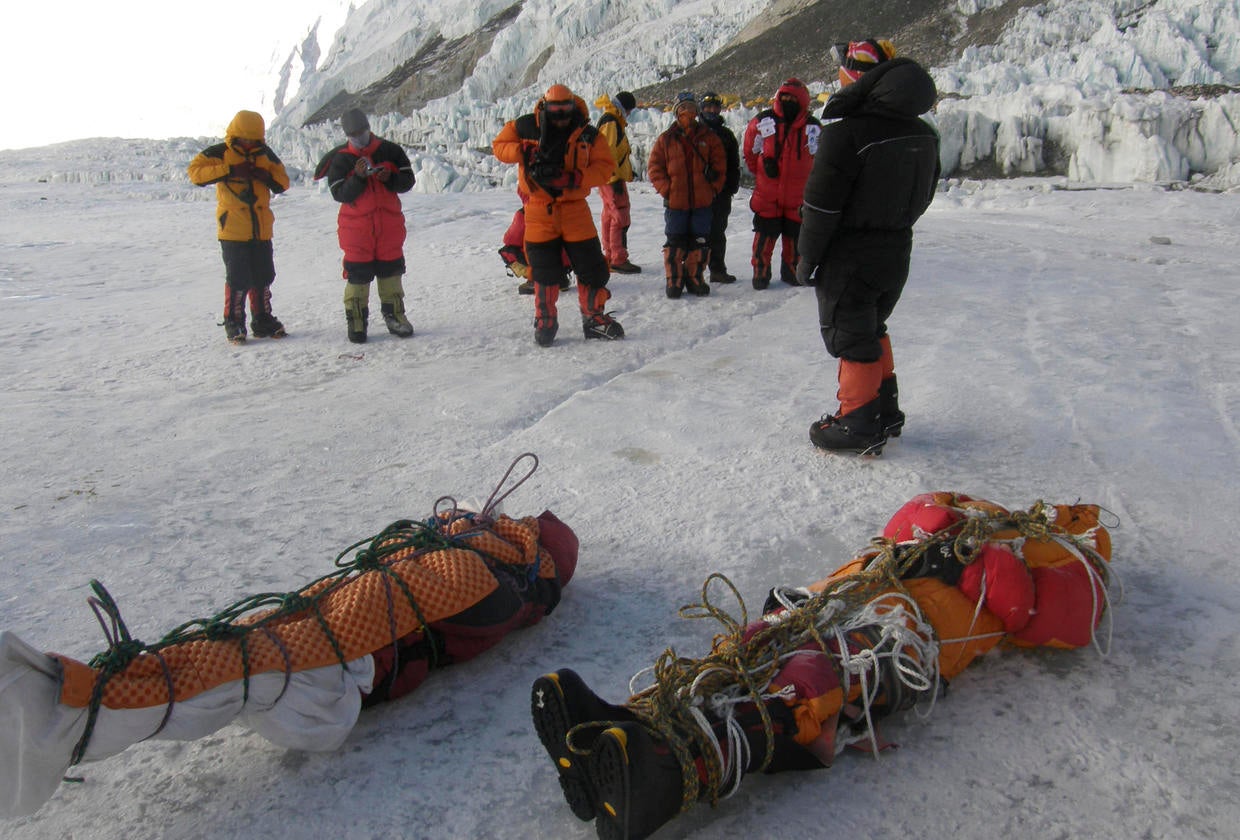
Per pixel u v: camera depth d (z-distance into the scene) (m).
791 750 2.68
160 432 5.93
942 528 3.25
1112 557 3.86
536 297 7.61
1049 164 20.53
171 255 13.83
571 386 6.51
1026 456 4.91
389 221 7.88
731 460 5.02
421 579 3.01
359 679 2.90
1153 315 7.81
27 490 5.00
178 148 34.31
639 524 4.33
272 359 7.73
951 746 2.86
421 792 2.75
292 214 17.42
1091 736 2.87
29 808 2.42
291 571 4.02
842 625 2.92
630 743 2.36
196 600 3.79
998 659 3.26
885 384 5.03
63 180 26.36
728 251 11.37
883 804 2.65
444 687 3.21
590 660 3.32
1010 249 11.28
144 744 3.01
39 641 3.49
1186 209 14.86
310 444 5.59
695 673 2.70
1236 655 3.20
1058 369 6.32
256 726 2.76
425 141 39.50
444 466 5.15
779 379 6.42
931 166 4.65
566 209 7.34
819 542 4.07
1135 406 5.54
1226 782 2.66
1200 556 3.84
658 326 8.05
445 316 8.91
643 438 5.39
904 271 4.80
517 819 2.64
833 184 4.56
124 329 9.15
